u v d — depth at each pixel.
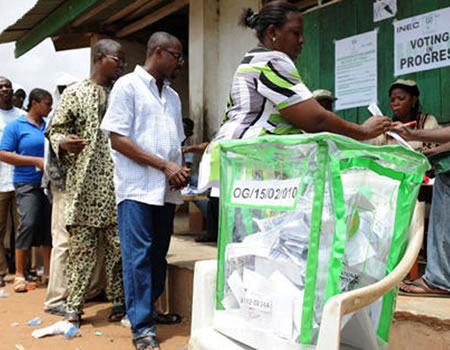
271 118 2.00
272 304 1.47
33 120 4.84
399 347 2.38
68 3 6.81
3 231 5.07
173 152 3.09
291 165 1.49
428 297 2.60
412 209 1.58
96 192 3.43
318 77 4.81
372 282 1.53
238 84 2.04
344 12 4.56
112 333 3.34
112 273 3.62
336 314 1.24
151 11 7.18
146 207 2.94
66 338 3.23
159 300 3.95
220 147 1.70
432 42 3.92
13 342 3.17
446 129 2.21
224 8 5.94
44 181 3.99
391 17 4.19
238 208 1.66
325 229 1.39
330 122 1.91
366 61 4.39
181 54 3.11
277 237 1.51
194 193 4.96
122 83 2.95
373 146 1.45
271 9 2.09
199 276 1.77
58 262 3.88
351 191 1.47
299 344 1.38
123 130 2.89
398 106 3.59
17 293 4.62
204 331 1.68
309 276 1.37
